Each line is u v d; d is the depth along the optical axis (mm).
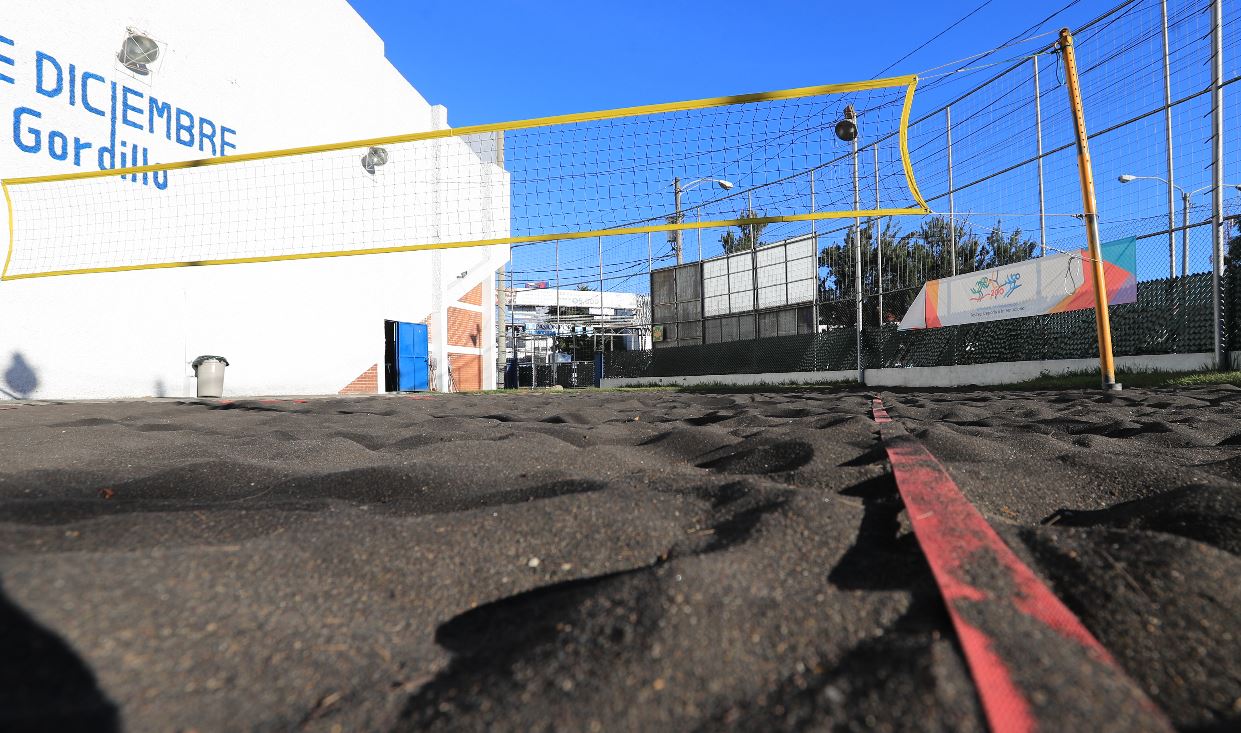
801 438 2000
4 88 6191
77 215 6832
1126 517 1224
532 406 5234
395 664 745
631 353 16625
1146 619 783
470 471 1651
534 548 1061
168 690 637
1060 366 8195
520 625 819
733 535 1079
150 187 7625
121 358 7281
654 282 16703
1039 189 8000
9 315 6277
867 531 1110
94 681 624
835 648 715
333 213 10836
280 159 9711
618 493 1292
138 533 1095
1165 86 6871
